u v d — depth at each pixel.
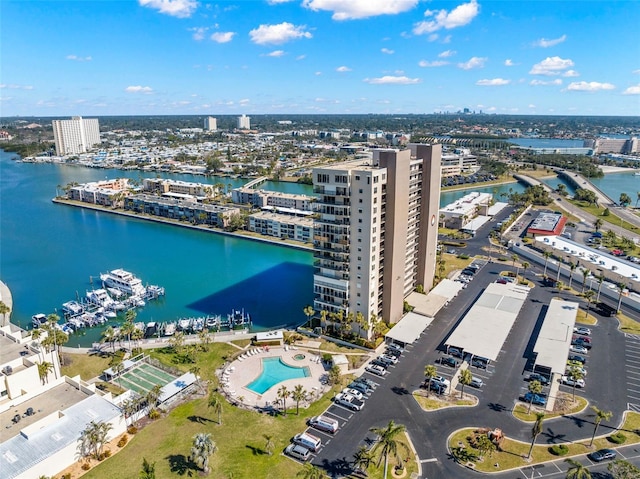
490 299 179.25
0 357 126.31
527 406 119.81
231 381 132.62
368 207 143.62
